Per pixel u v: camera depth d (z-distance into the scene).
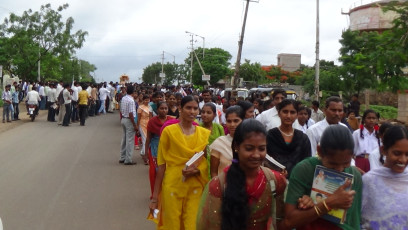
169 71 88.75
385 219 3.09
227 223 2.79
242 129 2.83
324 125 5.30
